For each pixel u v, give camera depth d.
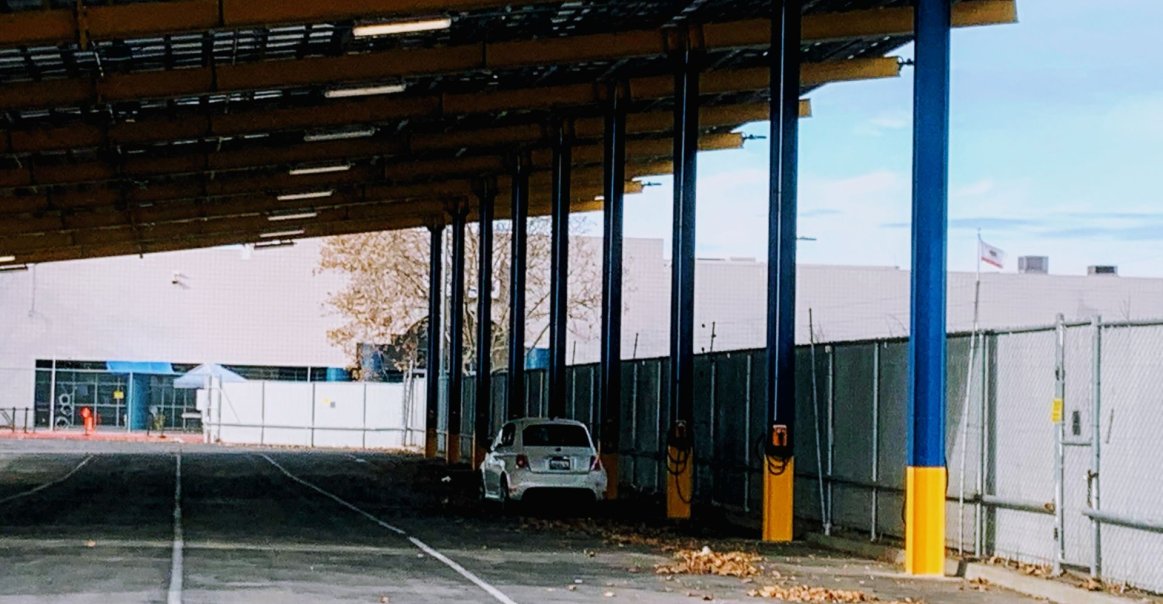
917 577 17.95
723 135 42.47
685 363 27.75
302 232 57.75
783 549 21.77
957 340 20.25
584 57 28.81
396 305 71.31
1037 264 78.62
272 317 82.31
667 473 28.27
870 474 22.34
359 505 29.92
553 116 38.44
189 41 27.17
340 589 15.20
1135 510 15.59
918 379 18.53
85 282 80.25
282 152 40.16
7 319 79.12
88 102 28.31
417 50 28.86
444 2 22.98
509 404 41.97
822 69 32.47
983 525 19.09
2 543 20.09
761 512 26.14
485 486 30.06
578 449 28.52
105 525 23.59
